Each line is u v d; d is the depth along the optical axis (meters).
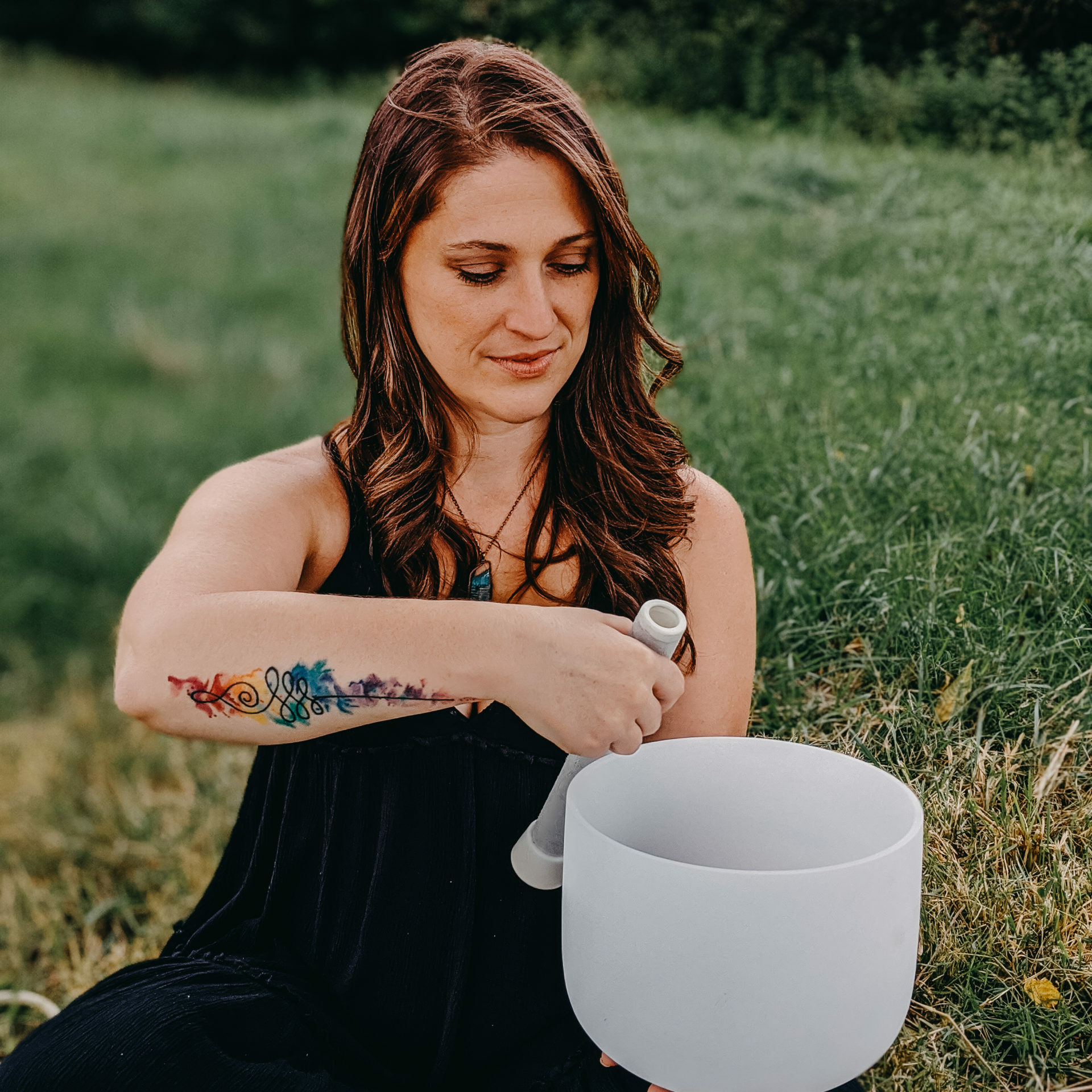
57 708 3.55
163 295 7.37
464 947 1.10
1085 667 1.13
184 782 2.36
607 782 0.97
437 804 1.10
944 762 1.12
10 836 2.46
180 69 9.09
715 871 0.75
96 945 1.96
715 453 1.61
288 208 6.05
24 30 11.82
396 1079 1.12
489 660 0.91
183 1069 0.96
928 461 1.39
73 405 6.41
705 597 1.19
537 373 1.02
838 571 1.36
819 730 1.24
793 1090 0.79
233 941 1.19
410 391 1.10
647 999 0.79
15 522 5.14
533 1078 1.10
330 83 2.91
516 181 0.96
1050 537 1.22
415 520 1.13
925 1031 1.06
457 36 1.96
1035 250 1.40
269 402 5.97
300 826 1.17
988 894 1.05
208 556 1.03
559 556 1.17
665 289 1.78
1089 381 1.33
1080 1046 1.00
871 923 0.77
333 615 0.94
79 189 9.10
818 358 1.62
